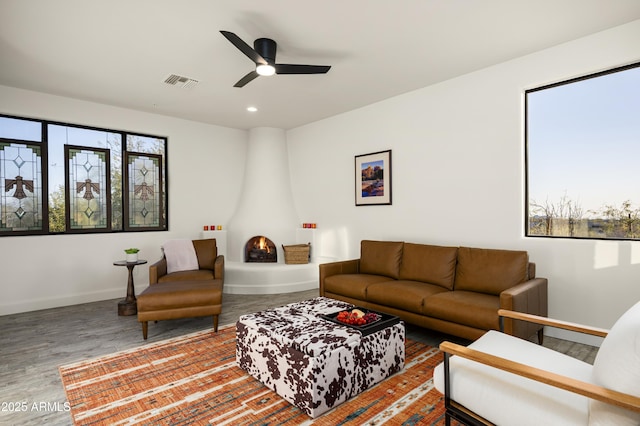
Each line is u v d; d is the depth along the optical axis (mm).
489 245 3611
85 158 4727
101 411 2025
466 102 3766
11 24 2688
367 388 2248
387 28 2799
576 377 1479
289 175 6109
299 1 2424
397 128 4461
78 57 3283
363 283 3623
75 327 3555
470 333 2727
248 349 2457
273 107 4887
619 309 2854
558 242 3168
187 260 4508
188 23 2699
